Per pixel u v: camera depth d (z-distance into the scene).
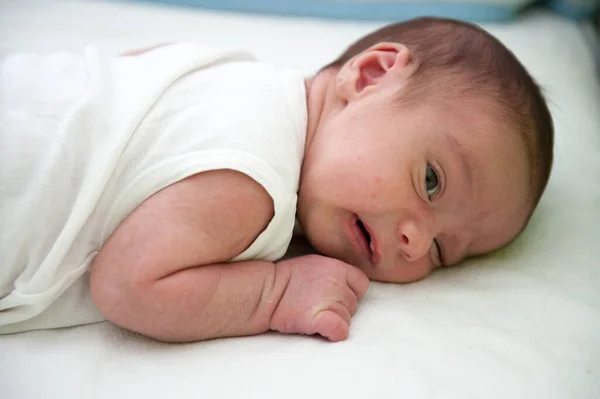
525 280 0.85
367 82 0.90
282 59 1.36
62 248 0.71
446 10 1.63
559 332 0.75
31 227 0.72
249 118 0.78
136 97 0.77
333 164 0.82
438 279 0.88
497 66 0.90
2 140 0.73
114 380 0.65
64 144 0.73
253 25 1.53
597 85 1.40
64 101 0.77
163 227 0.71
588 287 0.84
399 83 0.87
